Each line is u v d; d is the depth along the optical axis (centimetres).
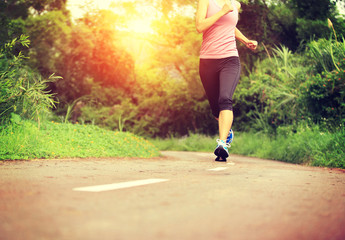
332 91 747
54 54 1722
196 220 122
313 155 618
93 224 111
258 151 957
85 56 1761
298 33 1278
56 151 506
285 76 985
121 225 111
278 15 1353
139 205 144
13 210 129
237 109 1391
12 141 462
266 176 269
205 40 405
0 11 925
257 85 1098
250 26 1308
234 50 401
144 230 106
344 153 553
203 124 1791
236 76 395
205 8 395
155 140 1858
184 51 1722
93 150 581
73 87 1789
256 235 105
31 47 1473
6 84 511
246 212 137
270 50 1329
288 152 746
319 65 833
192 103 1791
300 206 153
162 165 384
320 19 1330
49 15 1526
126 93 2056
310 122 778
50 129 613
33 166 336
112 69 1886
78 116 1838
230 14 399
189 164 402
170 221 119
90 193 168
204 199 161
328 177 292
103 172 284
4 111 503
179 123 1900
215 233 106
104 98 1916
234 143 1148
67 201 147
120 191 176
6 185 191
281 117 969
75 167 332
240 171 306
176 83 1892
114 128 1938
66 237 96
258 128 1108
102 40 1772
